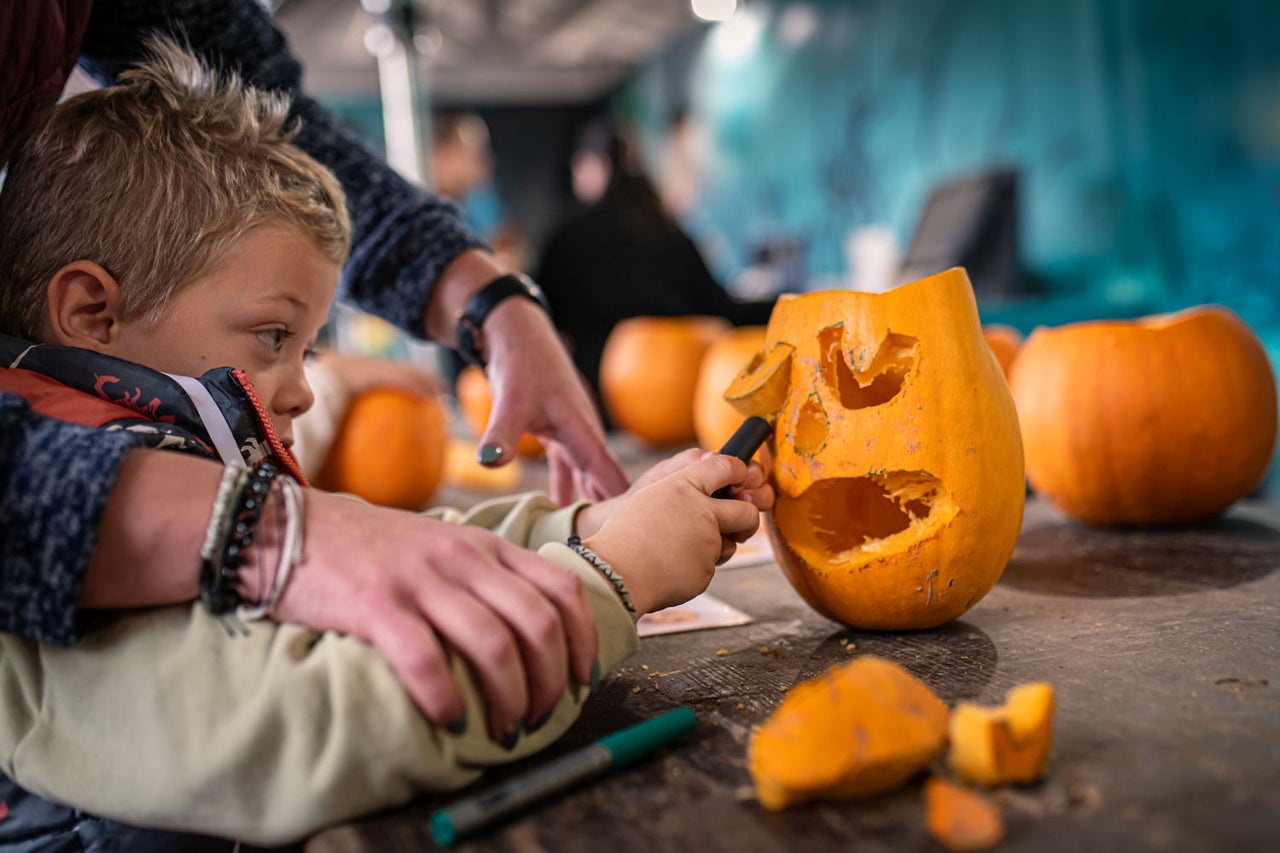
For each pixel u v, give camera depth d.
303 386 0.69
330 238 0.69
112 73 0.90
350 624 0.44
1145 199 2.92
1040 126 3.37
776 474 0.65
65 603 0.44
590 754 0.44
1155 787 0.38
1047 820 0.36
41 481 0.44
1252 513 1.02
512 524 0.75
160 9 0.87
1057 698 0.49
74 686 0.46
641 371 1.81
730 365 1.45
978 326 0.63
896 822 0.38
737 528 0.61
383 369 1.36
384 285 0.97
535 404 0.89
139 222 0.62
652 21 5.72
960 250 2.84
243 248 0.63
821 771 0.38
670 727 0.47
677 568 0.56
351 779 0.41
